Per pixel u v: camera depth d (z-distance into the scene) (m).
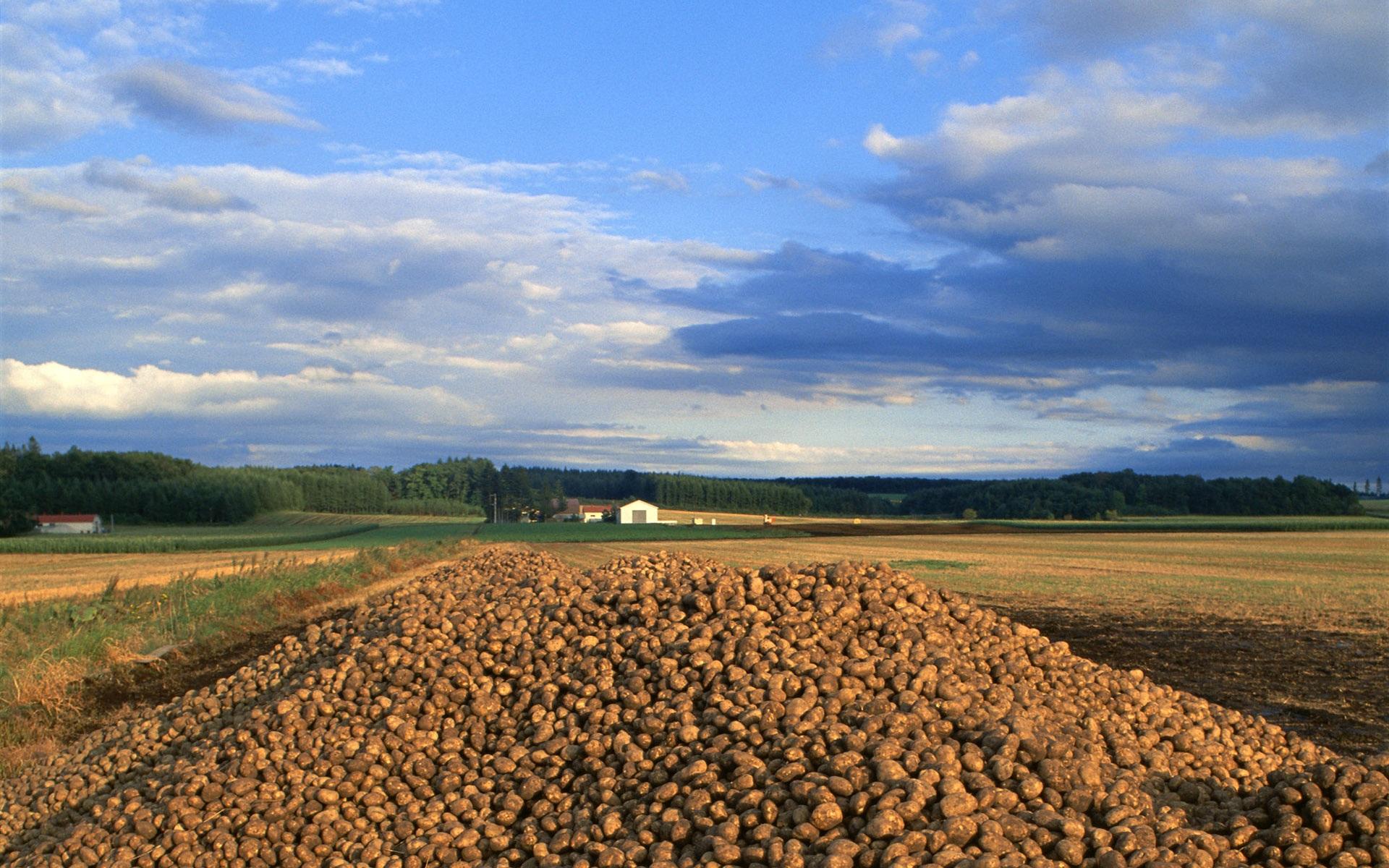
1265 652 16.83
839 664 7.84
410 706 8.41
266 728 8.59
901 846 5.19
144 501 116.12
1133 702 8.27
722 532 89.50
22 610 22.42
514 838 6.63
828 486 165.62
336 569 34.88
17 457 119.56
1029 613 22.73
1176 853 5.29
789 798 6.01
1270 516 119.19
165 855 7.05
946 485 156.75
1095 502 128.12
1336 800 5.61
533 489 172.62
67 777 9.48
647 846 6.03
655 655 8.38
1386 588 27.59
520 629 9.53
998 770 5.98
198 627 20.64
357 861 6.75
